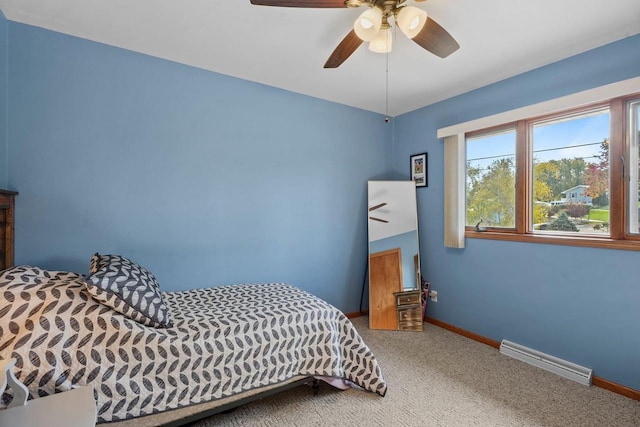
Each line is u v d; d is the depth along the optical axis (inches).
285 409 72.4
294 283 120.6
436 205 129.1
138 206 90.5
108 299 57.7
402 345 108.7
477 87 112.5
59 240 80.5
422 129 134.8
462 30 76.3
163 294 89.7
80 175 82.7
